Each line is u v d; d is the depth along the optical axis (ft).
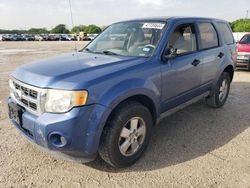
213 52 16.21
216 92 17.70
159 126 15.40
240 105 19.52
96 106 9.58
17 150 12.29
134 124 10.99
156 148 12.72
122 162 10.78
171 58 12.40
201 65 14.98
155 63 11.89
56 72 10.07
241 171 10.81
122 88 10.15
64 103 9.24
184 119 16.53
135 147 11.30
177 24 13.57
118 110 10.36
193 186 9.84
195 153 12.29
